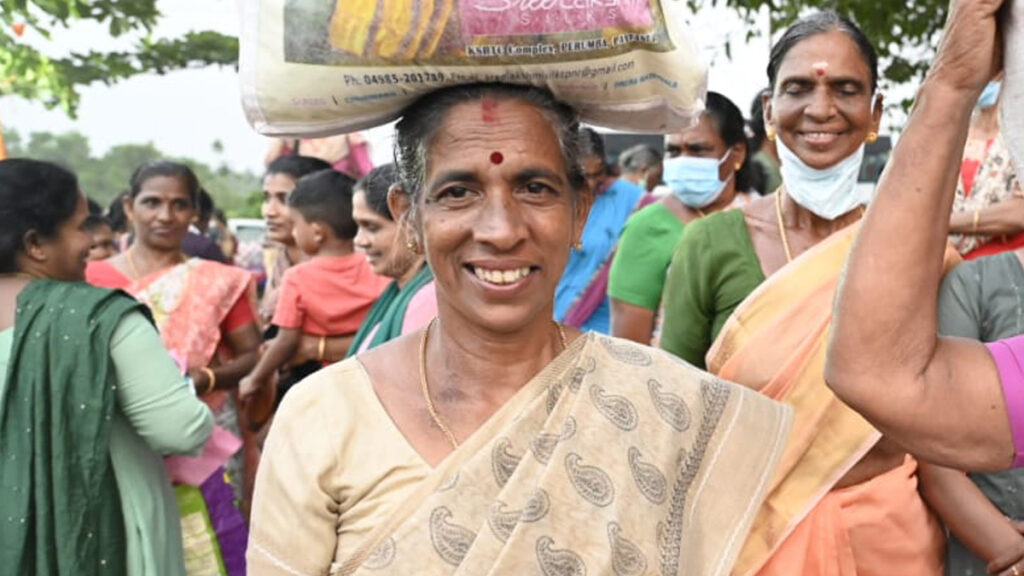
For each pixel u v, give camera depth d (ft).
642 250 13.16
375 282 15.85
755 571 8.29
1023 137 4.67
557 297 16.80
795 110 9.34
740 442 6.42
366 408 6.05
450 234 5.95
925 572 8.62
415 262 11.58
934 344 5.08
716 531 6.27
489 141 5.89
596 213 16.90
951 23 4.85
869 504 8.39
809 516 8.34
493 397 6.13
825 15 9.48
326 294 15.62
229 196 113.19
